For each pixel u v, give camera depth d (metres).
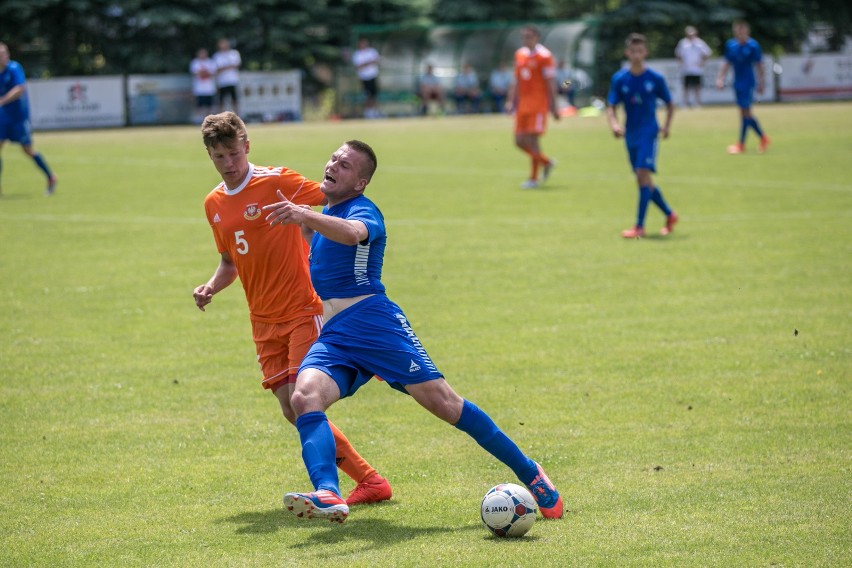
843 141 92.94
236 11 164.62
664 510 20.27
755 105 148.75
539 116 70.62
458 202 65.62
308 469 18.94
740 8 182.62
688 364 31.38
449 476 23.08
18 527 20.33
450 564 17.78
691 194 65.81
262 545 19.12
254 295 22.36
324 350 20.17
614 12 180.88
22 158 99.62
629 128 52.31
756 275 43.00
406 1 173.12
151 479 23.17
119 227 58.91
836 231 51.69
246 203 21.97
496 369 31.42
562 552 18.20
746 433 25.19
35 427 26.97
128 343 35.47
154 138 121.62
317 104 168.88
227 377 31.52
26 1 156.75
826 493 20.92
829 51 193.62
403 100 164.12
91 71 167.25
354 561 18.08
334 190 20.77
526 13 182.12
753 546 18.25
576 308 38.72
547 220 58.12
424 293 41.72
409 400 29.31
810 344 33.03
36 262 49.38
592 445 24.66
